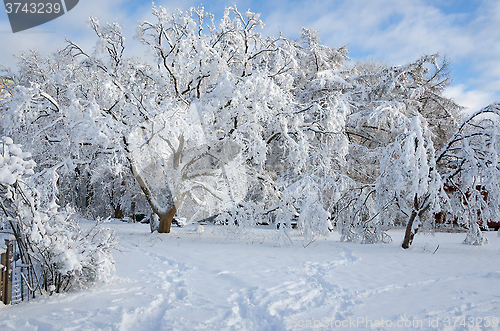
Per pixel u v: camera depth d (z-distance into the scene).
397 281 6.09
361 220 12.49
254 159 13.55
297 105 14.91
